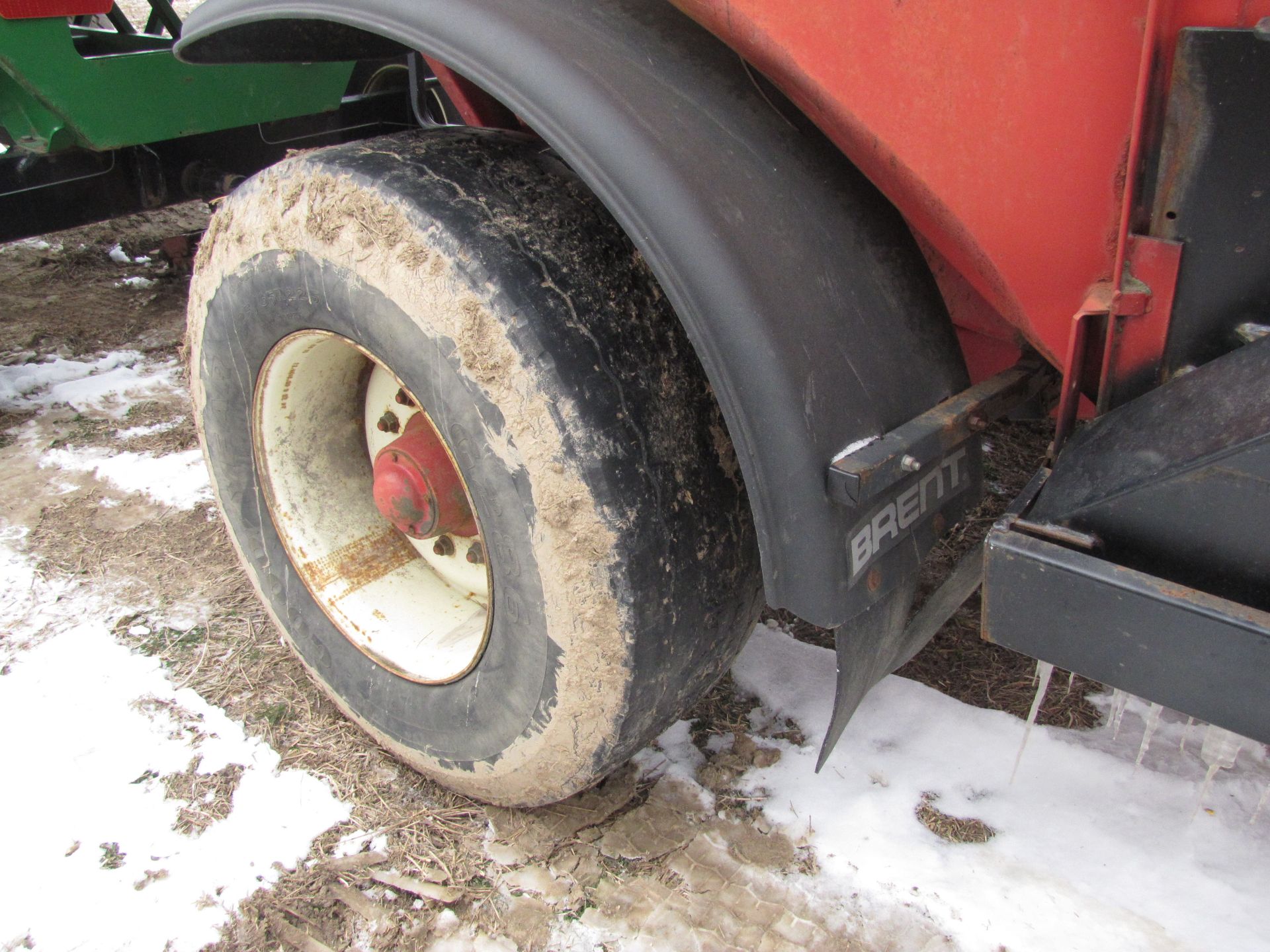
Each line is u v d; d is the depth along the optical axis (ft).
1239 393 3.55
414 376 4.81
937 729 6.70
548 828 6.00
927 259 4.92
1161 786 6.17
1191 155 3.51
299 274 5.20
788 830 5.94
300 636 6.57
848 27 3.59
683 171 3.90
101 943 5.39
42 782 6.45
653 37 4.35
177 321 14.20
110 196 12.06
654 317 4.69
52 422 11.37
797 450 3.97
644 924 5.39
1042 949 5.19
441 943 5.35
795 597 4.25
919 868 5.66
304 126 13.51
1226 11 3.24
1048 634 4.02
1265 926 5.27
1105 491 3.85
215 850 5.93
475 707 5.40
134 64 10.47
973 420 4.60
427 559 6.63
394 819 6.13
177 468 10.46
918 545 4.71
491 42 4.16
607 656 4.61
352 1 4.63
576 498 4.38
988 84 3.63
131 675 7.46
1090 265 3.92
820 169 4.37
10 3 9.22
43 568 8.82
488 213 4.64
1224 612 3.50
